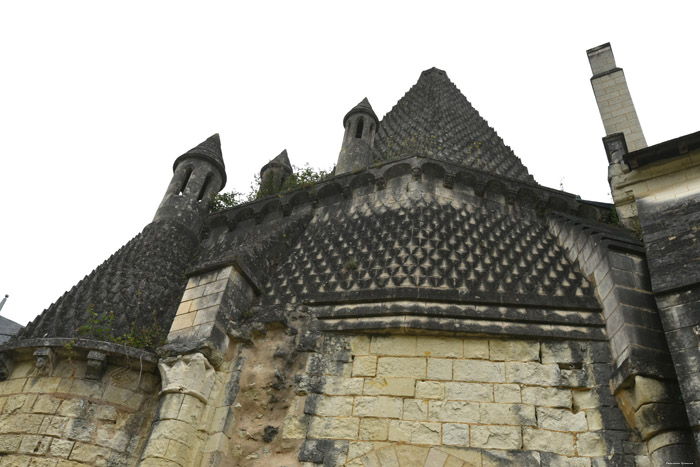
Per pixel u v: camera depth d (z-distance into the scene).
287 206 13.88
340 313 9.61
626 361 7.87
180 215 14.44
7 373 9.89
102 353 9.55
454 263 10.35
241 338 9.66
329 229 12.55
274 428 8.65
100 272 12.04
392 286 9.98
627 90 14.40
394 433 8.21
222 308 9.79
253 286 10.85
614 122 13.97
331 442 8.29
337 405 8.64
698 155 9.76
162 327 11.27
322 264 11.37
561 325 8.92
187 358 9.08
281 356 9.32
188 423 8.52
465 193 12.66
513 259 10.68
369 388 8.71
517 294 9.32
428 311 9.15
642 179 9.98
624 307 8.46
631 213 11.84
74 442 9.01
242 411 9.00
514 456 7.82
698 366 7.28
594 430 7.90
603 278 9.27
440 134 16.86
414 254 10.56
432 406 8.38
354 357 9.12
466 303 9.28
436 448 8.00
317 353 9.27
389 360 8.95
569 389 8.35
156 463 7.99
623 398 7.87
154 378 9.84
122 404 9.49
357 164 15.47
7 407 9.48
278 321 9.62
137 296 11.51
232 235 14.33
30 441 8.98
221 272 10.42
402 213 11.88
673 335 7.72
